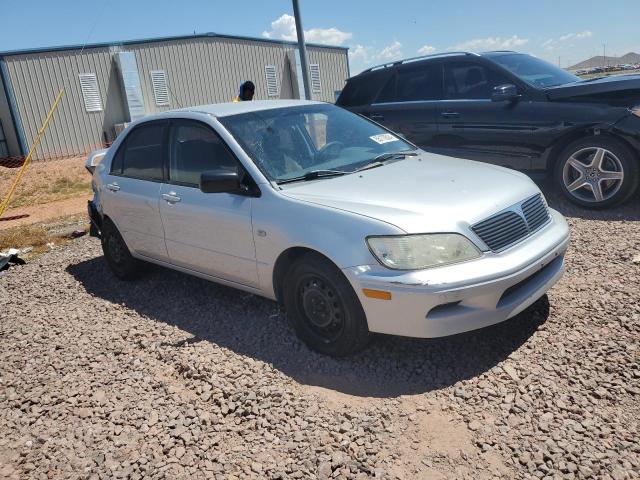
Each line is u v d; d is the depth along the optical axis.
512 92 6.78
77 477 2.87
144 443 3.09
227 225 4.24
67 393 3.71
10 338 4.73
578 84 6.62
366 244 3.42
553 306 4.20
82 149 26.06
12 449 3.18
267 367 3.74
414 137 7.93
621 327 3.79
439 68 7.71
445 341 3.86
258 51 31.92
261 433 3.07
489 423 2.97
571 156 6.50
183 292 5.34
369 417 3.11
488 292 3.35
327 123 4.98
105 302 5.36
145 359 4.08
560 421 2.92
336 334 3.72
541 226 3.96
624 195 6.25
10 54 23.75
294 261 3.83
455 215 3.47
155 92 28.02
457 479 2.60
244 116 4.67
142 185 5.18
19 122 24.16
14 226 11.41
